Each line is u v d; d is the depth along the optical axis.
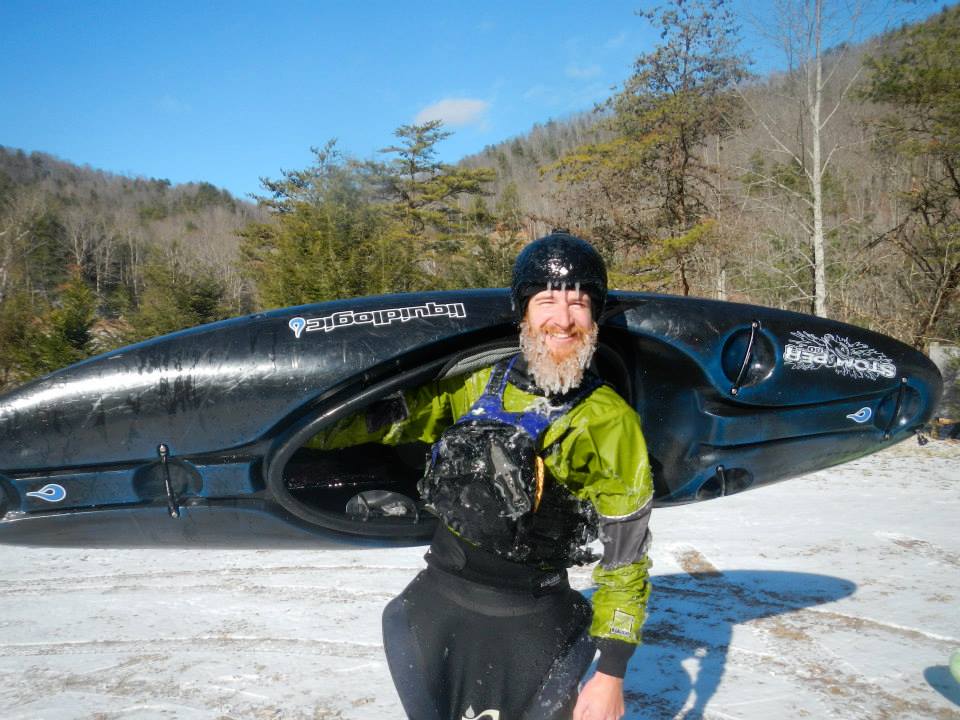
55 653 3.47
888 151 15.68
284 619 3.79
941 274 13.73
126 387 2.31
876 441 3.20
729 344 2.76
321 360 2.30
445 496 1.72
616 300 2.64
